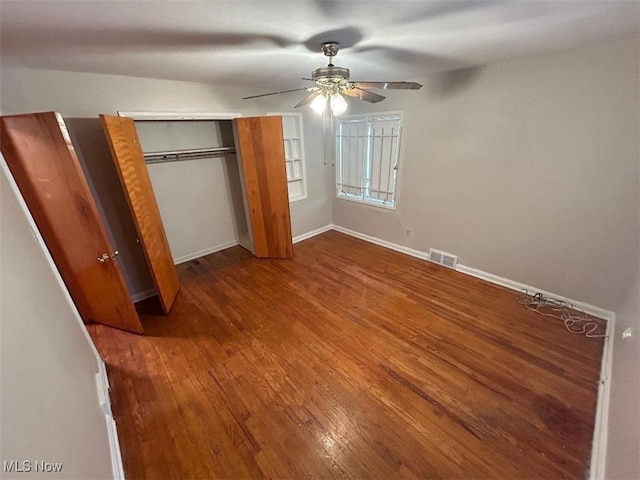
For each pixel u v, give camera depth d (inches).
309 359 87.4
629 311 82.7
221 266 149.7
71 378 53.2
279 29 58.5
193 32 58.2
